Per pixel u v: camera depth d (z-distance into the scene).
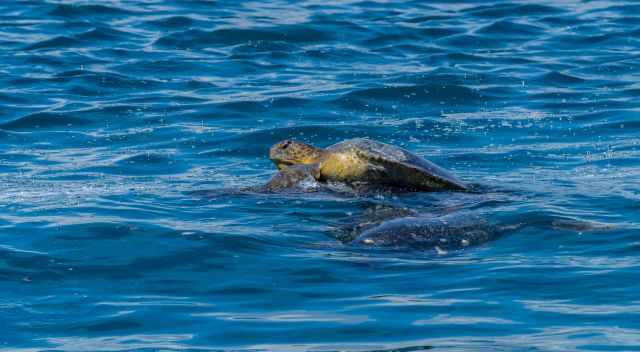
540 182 41.78
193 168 45.78
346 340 25.16
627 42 71.88
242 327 26.11
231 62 66.94
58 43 70.56
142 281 29.56
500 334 25.28
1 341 25.41
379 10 81.56
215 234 33.38
